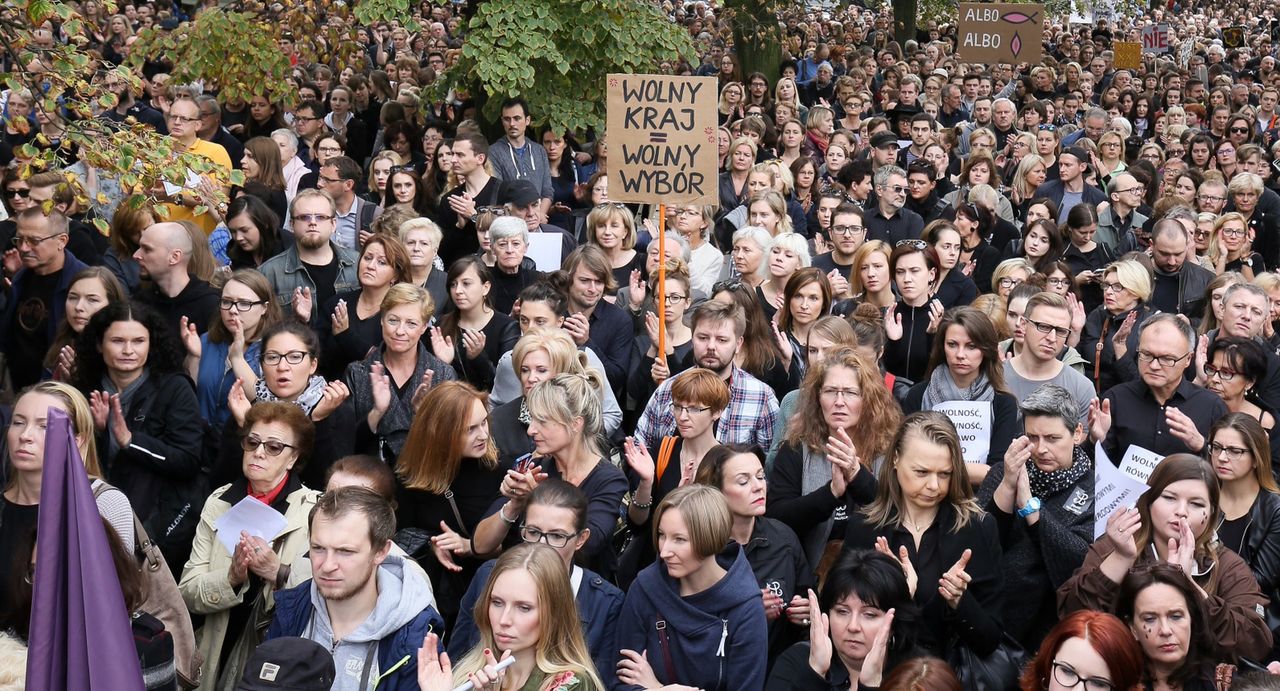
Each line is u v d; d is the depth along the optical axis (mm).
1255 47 37562
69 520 3922
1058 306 8297
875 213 13758
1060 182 15688
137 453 7332
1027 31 23172
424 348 8656
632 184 9594
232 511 6441
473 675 4988
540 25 14812
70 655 3916
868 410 7320
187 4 26266
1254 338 8898
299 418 6648
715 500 5730
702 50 25172
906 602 5766
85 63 8219
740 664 5754
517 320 9609
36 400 6199
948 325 8117
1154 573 5438
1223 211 14727
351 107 18891
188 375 8172
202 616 6836
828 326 8320
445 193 12930
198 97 14695
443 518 7023
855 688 5637
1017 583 6551
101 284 8477
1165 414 7867
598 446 7656
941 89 23141
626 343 9992
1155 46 31656
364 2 14922
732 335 8211
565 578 5391
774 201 12273
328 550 5344
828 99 24438
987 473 7379
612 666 5992
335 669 5074
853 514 6668
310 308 9391
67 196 9273
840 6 32906
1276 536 6617
